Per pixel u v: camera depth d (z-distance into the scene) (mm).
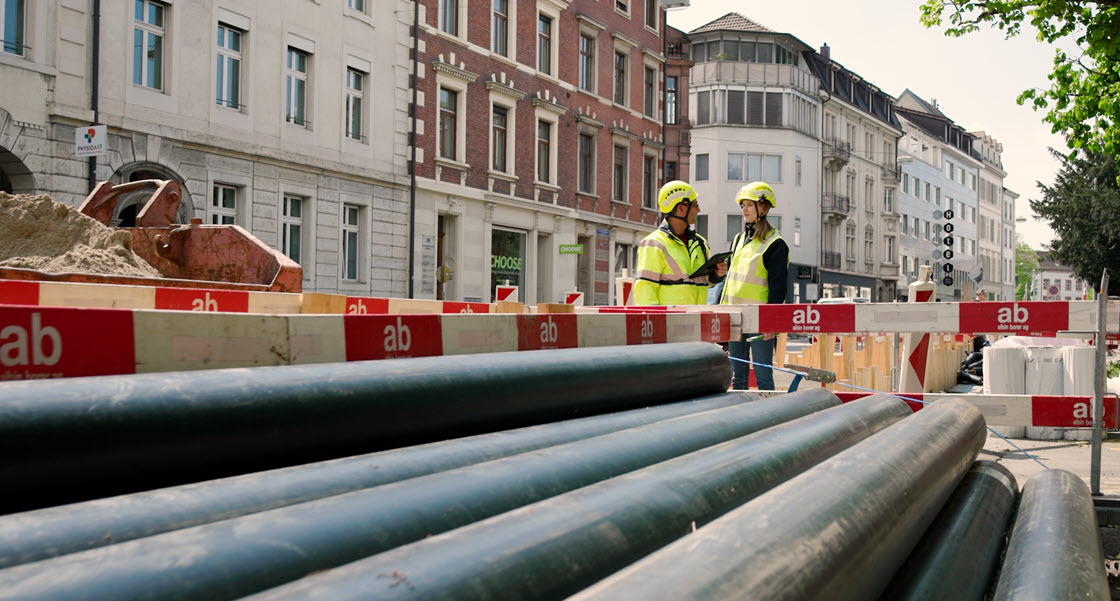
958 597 2195
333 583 1110
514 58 29031
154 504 1416
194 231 5953
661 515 1645
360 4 23875
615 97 34812
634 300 7367
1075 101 15406
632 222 35312
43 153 16312
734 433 2729
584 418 2783
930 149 78688
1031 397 4293
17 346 1624
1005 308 4484
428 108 25766
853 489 1887
